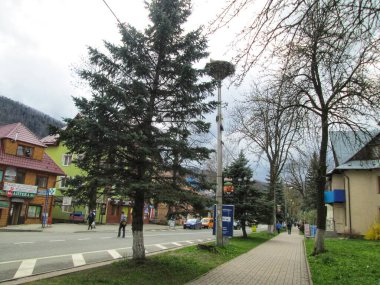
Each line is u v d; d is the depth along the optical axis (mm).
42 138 53562
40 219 36344
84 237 23359
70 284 7801
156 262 11391
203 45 11109
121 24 10742
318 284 10078
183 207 11031
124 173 10602
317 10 5582
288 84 10273
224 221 20109
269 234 37562
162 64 11242
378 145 15750
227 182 21672
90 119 9438
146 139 9984
